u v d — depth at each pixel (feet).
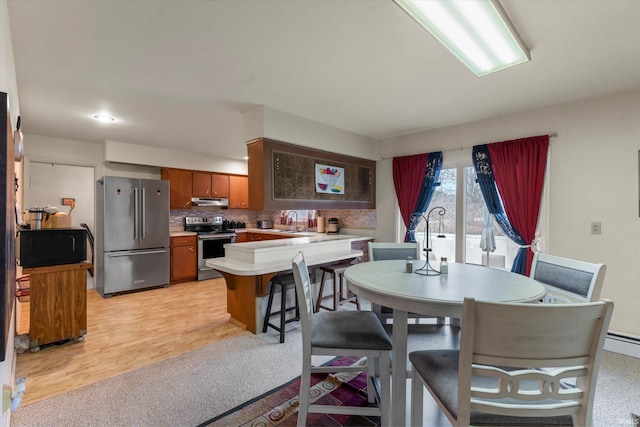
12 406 4.94
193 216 19.27
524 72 7.47
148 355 8.23
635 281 8.45
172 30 5.73
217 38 6.00
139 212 14.93
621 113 8.66
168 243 15.98
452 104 9.71
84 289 9.12
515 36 5.61
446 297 4.81
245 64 7.07
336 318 6.07
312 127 11.39
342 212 16.56
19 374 7.25
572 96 9.04
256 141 10.20
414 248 9.38
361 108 10.07
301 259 5.83
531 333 3.16
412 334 6.39
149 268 15.20
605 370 7.52
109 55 6.64
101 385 6.77
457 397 3.51
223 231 19.17
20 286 9.65
